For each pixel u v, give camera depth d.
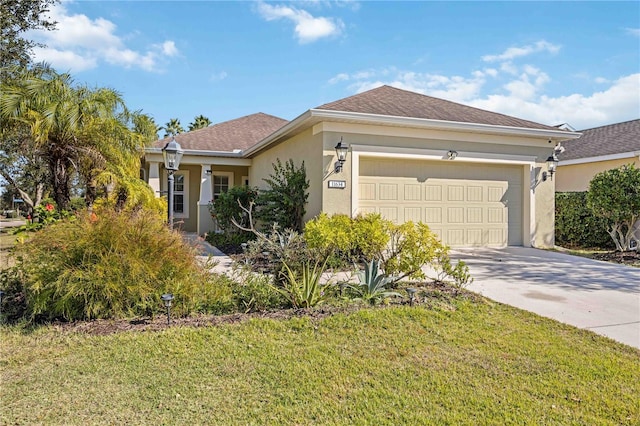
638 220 11.98
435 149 10.55
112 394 3.08
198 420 2.75
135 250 4.94
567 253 10.78
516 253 10.48
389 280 5.84
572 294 6.31
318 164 9.80
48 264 4.73
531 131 11.04
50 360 3.64
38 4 12.95
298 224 10.81
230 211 12.62
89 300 4.70
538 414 2.88
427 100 12.57
